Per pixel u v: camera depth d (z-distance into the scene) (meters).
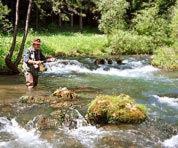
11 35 34.75
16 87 15.81
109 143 9.39
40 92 14.79
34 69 15.48
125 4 39.62
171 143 9.50
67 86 16.59
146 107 12.59
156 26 36.38
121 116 10.80
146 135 9.94
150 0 44.50
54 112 11.27
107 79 19.42
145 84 17.91
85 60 27.17
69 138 9.71
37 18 47.34
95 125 10.66
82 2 49.97
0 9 34.41
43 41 31.27
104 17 39.12
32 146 9.27
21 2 48.19
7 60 19.55
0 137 9.83
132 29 38.84
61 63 24.19
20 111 11.71
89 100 13.34
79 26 52.44
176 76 21.23
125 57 30.80
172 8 40.53
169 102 13.66
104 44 34.09
